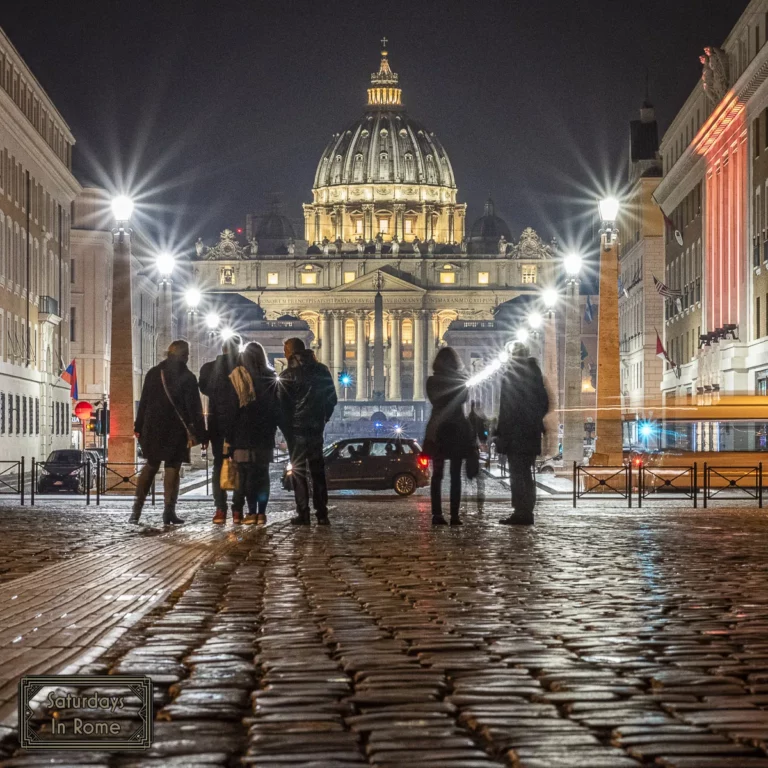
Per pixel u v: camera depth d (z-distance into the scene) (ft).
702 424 141.18
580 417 176.96
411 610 31.07
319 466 63.05
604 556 46.26
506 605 31.91
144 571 39.14
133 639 26.16
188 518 74.95
